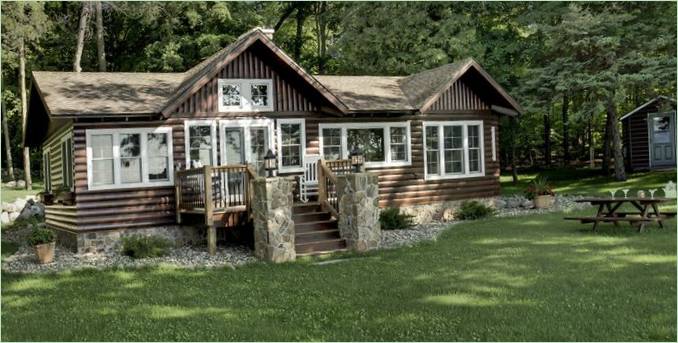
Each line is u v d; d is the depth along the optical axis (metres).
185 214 15.66
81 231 15.02
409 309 8.65
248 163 14.61
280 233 13.19
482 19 28.83
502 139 28.62
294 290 10.18
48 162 21.22
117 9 29.02
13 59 29.22
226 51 17.52
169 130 15.91
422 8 27.64
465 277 10.41
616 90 23.45
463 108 20.62
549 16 25.83
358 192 14.21
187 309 9.26
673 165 29.80
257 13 36.44
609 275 10.02
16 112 38.00
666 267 10.33
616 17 23.62
